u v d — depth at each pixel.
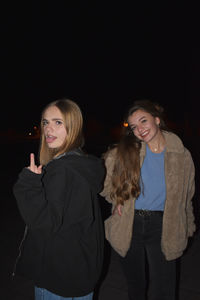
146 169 1.94
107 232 2.11
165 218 1.89
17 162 12.45
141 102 1.95
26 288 2.69
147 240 1.97
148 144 1.98
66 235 1.33
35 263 1.35
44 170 1.35
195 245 3.49
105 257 3.26
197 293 2.55
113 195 1.98
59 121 1.41
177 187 1.88
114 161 1.98
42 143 1.65
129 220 1.93
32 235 1.37
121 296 2.55
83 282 1.37
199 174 7.31
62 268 1.33
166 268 1.98
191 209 2.08
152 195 1.93
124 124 2.03
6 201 5.85
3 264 3.15
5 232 4.11
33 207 1.17
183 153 1.91
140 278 2.04
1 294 2.60
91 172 1.36
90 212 1.35
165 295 2.00
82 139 1.49
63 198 1.25
